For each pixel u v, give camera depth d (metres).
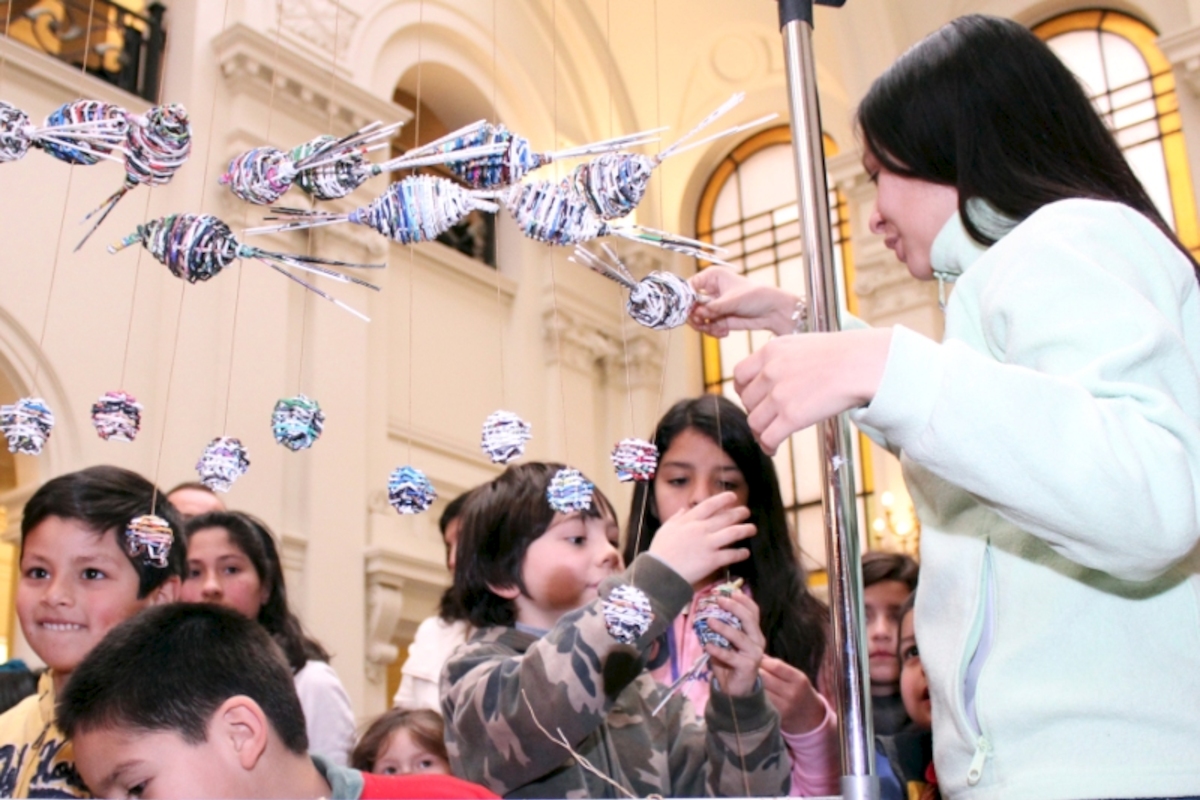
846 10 7.37
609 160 0.96
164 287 5.32
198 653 1.20
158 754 1.15
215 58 5.79
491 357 7.03
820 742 1.62
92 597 1.54
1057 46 7.40
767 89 8.10
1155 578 0.84
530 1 7.85
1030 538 0.90
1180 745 0.82
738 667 1.46
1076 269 0.85
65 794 1.50
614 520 1.74
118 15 5.74
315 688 2.39
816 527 7.36
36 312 4.86
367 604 5.89
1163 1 7.00
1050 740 0.83
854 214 7.45
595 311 7.70
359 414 6.03
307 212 0.97
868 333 0.84
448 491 6.55
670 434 1.91
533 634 1.59
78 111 0.93
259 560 2.43
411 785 1.27
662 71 8.23
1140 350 0.80
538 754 1.34
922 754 1.95
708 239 8.41
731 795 1.49
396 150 6.72
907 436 0.80
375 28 6.68
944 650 0.92
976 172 1.02
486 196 0.94
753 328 1.37
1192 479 0.78
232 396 5.43
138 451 5.11
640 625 1.11
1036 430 0.77
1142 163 6.96
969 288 0.95
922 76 1.06
